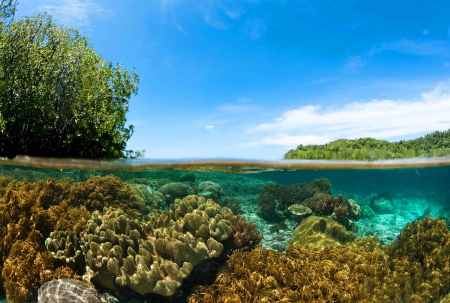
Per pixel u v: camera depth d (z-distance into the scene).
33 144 2.55
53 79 2.54
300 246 1.46
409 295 1.30
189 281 1.26
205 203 1.47
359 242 1.58
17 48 2.50
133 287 1.17
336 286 1.16
